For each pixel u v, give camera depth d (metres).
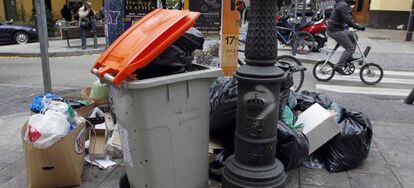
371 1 21.86
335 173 3.81
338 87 8.15
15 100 6.67
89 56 12.52
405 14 20.77
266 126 2.83
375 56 12.04
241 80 2.79
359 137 3.84
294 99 4.49
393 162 4.09
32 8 21.72
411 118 5.90
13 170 3.80
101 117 4.18
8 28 15.41
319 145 3.90
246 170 2.90
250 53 2.78
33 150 3.15
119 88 2.67
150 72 2.74
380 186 3.58
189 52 2.96
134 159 2.84
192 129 2.90
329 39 16.31
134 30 2.99
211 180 3.61
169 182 2.89
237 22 6.34
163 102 2.69
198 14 2.78
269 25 2.71
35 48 13.47
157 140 2.73
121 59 2.72
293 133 3.55
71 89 7.60
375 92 7.78
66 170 3.29
